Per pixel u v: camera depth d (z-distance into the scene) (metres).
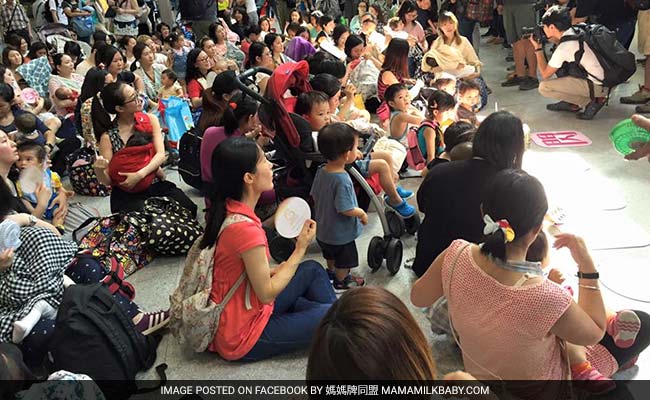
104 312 2.02
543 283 1.45
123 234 2.92
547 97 5.04
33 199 3.07
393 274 2.73
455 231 2.22
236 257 2.01
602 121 4.50
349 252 2.55
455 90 4.29
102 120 3.36
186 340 2.17
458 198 2.18
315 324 2.17
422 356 0.92
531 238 1.45
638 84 5.20
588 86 4.45
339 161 2.42
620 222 2.96
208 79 5.22
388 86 4.24
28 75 5.25
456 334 1.77
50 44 6.76
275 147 3.14
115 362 2.00
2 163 2.85
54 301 2.19
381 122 4.74
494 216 1.44
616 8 5.03
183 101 4.54
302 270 2.37
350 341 0.88
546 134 4.32
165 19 9.66
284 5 10.15
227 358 2.17
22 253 2.16
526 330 1.45
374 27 6.16
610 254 2.69
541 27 4.75
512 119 2.11
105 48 4.73
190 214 3.21
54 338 1.96
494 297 1.47
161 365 2.19
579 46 4.35
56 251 2.19
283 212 2.17
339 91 3.48
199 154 3.44
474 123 3.89
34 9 8.10
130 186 3.15
